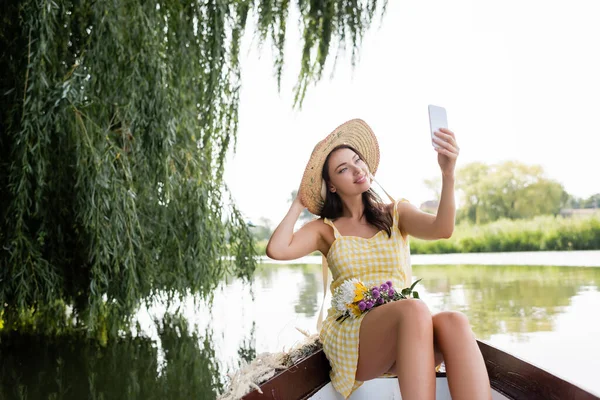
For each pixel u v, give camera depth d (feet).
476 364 4.67
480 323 15.42
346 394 5.62
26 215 14.56
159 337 15.75
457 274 28.53
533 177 48.73
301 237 6.54
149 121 13.87
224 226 16.83
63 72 14.28
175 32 15.62
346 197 6.52
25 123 12.59
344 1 17.97
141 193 14.67
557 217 47.57
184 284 15.80
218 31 15.56
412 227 6.30
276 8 17.97
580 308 17.24
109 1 13.41
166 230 15.39
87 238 14.57
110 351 14.20
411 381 4.59
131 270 13.82
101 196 13.30
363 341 5.42
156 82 13.91
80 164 13.10
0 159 14.12
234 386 4.83
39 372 12.36
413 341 4.72
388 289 5.58
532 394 4.75
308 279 29.09
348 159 6.43
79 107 13.26
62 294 15.48
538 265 32.68
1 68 13.96
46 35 12.87
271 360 5.49
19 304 13.85
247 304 20.83
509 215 48.93
